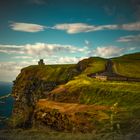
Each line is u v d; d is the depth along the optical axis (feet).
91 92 456.45
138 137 305.73
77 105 436.35
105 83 491.31
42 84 641.40
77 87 481.87
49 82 638.94
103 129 351.25
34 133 382.42
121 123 352.08
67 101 463.42
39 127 449.06
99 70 623.77
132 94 424.46
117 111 385.29
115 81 516.73
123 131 334.44
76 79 559.38
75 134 360.69
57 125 416.05
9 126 590.14
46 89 631.15
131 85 471.62
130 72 597.93
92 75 579.89
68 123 399.44
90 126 370.32
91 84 487.20
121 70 620.08
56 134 367.86
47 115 441.68
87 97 447.83
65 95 476.13
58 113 423.64
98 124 366.02
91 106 419.95
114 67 652.89
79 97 456.45
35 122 465.88
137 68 643.86
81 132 370.53
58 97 481.05
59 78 649.20
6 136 358.43
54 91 506.48
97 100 432.25
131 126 342.03
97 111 396.98
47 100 492.13
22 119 599.57
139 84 486.79
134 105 395.34
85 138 329.11
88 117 386.11
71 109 425.69
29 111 612.29
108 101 421.18
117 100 416.87
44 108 460.14
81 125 380.37
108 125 356.38
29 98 652.48
